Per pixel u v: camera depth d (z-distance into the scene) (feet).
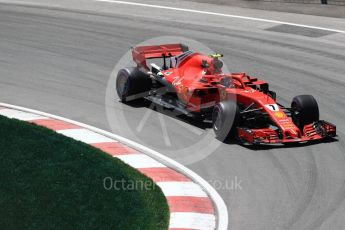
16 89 220.23
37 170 155.22
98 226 129.90
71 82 226.79
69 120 192.24
